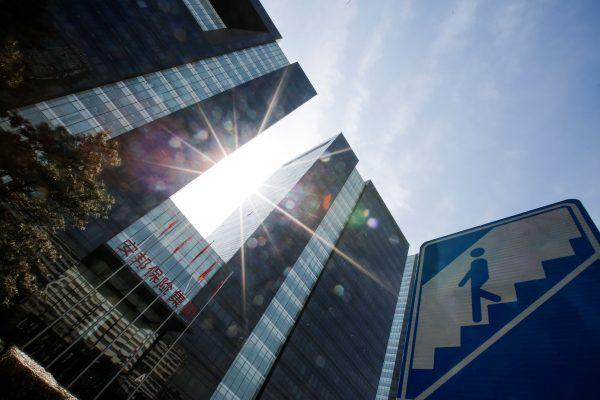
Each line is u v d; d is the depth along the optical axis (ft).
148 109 176.45
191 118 196.85
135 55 176.65
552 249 12.64
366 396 224.53
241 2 270.26
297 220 222.28
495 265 13.76
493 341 11.11
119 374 113.09
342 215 268.82
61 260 115.75
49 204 57.36
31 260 60.70
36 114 131.44
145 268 135.74
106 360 112.16
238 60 246.68
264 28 285.64
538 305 11.16
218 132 211.61
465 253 15.42
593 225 12.32
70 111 143.64
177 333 135.33
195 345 137.59
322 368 194.49
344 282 241.14
